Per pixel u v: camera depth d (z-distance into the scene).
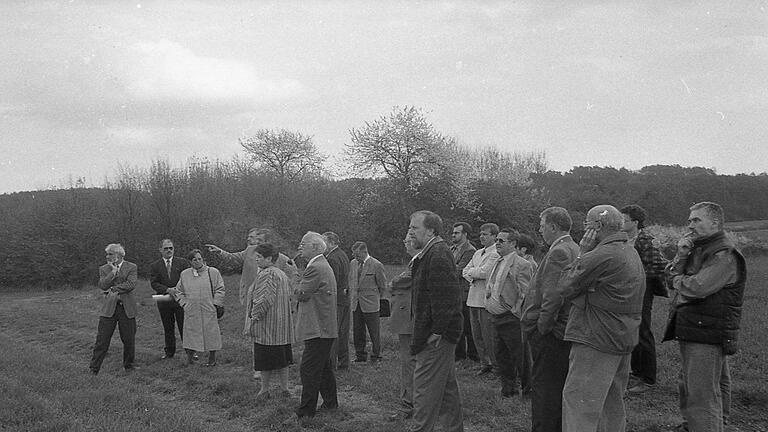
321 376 6.67
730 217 44.53
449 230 38.16
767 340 8.83
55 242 30.80
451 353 5.25
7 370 8.40
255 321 7.22
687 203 46.12
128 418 5.91
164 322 10.26
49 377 7.91
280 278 7.38
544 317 4.90
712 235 5.10
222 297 9.81
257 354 7.22
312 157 48.34
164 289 10.15
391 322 6.62
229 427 6.14
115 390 7.21
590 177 53.78
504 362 7.02
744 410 6.30
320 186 38.38
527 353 6.87
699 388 5.02
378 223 39.19
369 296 9.66
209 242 31.58
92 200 33.00
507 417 6.34
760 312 11.66
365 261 9.76
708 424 4.98
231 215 32.84
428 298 5.18
